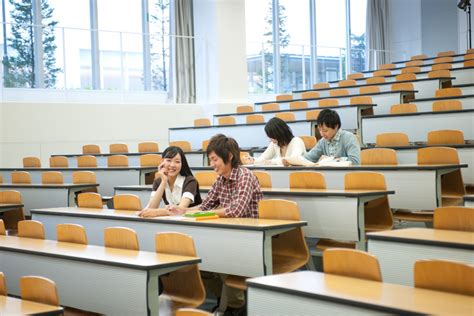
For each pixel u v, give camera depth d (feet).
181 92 37.81
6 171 26.61
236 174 14.06
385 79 35.76
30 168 25.93
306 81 44.50
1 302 9.30
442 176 16.43
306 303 7.54
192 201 14.98
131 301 10.23
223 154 13.98
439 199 15.01
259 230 11.68
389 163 17.13
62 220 15.89
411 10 49.73
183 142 26.30
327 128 17.98
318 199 14.01
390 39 50.80
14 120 31.37
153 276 10.08
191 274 11.39
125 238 12.11
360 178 14.70
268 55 42.29
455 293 7.39
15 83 31.68
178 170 15.23
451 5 49.24
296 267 12.58
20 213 19.54
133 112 34.94
